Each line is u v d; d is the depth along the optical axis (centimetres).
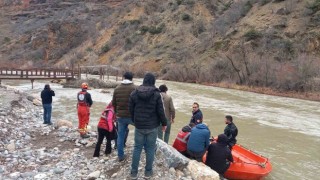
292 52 4575
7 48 9769
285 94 3584
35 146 966
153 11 8856
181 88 3922
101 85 3547
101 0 12469
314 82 3619
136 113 672
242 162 926
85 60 7962
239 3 6831
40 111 1778
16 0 14625
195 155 859
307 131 1656
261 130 1652
